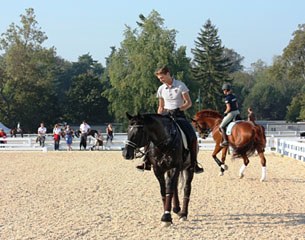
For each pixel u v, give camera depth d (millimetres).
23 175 19625
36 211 11898
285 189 15375
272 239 9203
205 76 89875
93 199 13562
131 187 15797
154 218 10984
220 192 14727
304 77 85000
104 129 84000
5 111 81062
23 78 80750
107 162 25094
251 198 13633
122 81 69500
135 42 69688
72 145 39625
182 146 10305
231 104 17438
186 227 10180
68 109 87312
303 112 84438
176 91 10859
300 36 82562
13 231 9852
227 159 25688
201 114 19031
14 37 81125
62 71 126188
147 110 69625
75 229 9977
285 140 29281
